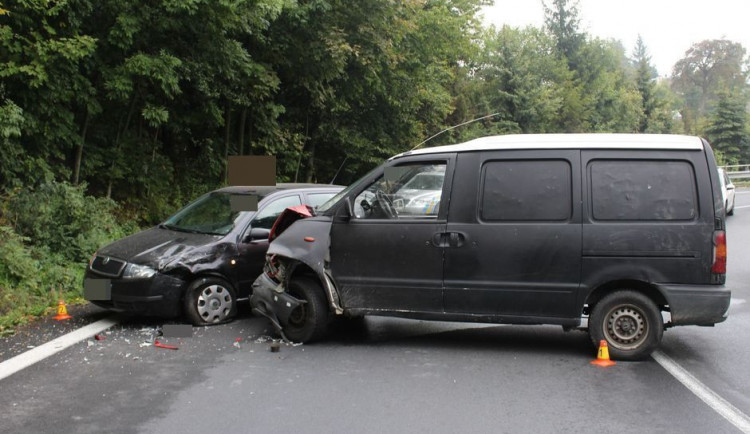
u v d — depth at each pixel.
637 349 5.60
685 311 5.47
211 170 15.35
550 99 42.09
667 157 5.65
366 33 16.52
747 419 4.25
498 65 40.25
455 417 4.29
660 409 4.44
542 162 5.82
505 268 5.76
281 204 7.82
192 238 7.24
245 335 6.54
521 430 4.06
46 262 8.75
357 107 20.05
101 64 11.09
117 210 12.45
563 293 5.66
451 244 5.86
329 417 4.28
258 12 12.42
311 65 15.92
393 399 4.64
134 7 10.91
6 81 9.63
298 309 6.25
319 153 20.91
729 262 11.82
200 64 12.34
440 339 6.46
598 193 5.68
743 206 25.41
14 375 5.17
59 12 9.91
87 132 12.16
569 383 5.02
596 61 54.09
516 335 6.63
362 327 6.97
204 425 4.13
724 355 5.81
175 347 6.05
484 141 6.06
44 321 7.09
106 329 6.73
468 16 30.50
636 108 56.91
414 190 6.10
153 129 14.04
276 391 4.81
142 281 6.65
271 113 15.95
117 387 4.89
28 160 9.88
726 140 53.78
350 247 6.11
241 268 7.20
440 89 25.28
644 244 5.55
